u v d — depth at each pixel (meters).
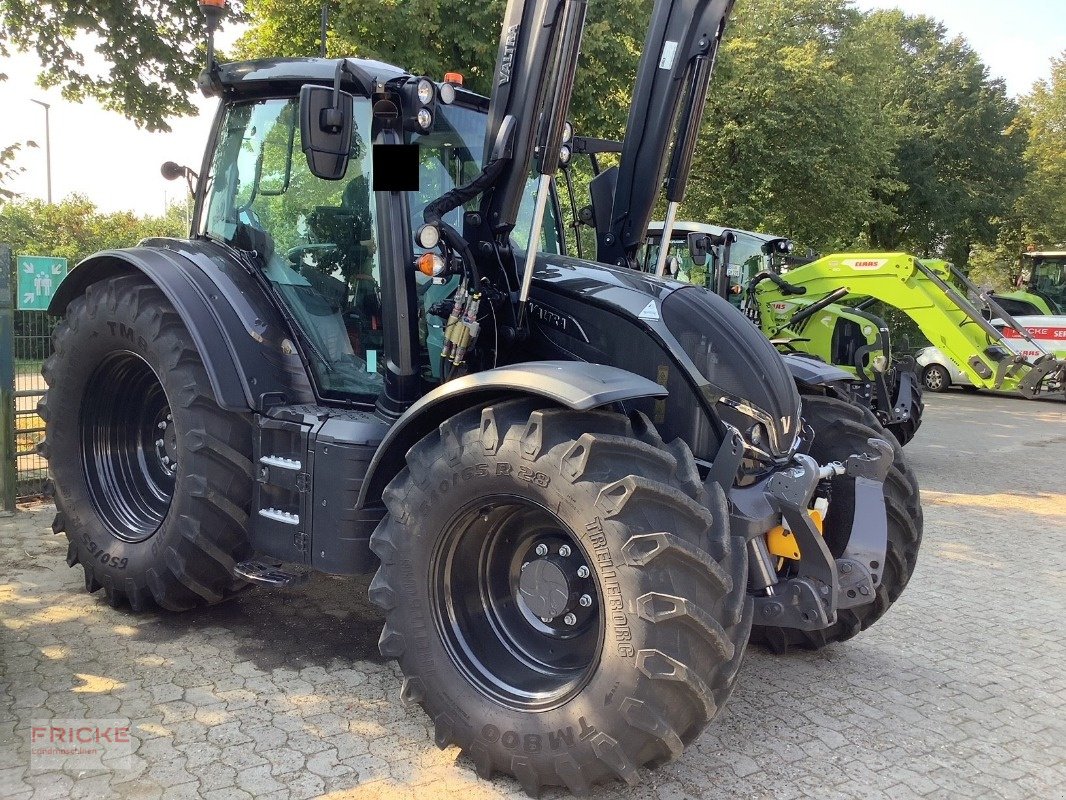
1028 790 2.73
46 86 8.22
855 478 3.27
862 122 17.44
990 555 5.53
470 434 2.59
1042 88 28.91
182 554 3.47
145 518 3.87
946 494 7.45
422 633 2.69
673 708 2.33
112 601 3.88
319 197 3.47
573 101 8.93
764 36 16.47
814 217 17.84
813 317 8.59
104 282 3.84
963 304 8.29
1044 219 25.67
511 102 2.96
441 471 2.64
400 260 3.12
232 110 3.84
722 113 16.06
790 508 2.82
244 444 3.44
